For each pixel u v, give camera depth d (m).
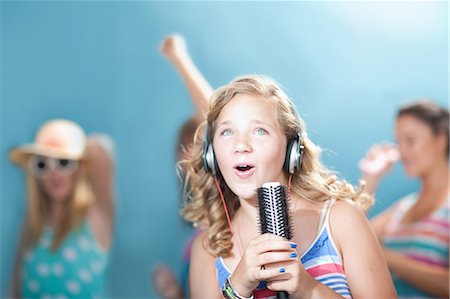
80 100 3.15
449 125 2.88
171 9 3.19
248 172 1.13
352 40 3.13
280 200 1.01
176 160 3.01
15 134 3.07
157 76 3.17
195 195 1.33
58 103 3.14
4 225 2.90
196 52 3.15
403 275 2.70
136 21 3.19
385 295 1.10
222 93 1.18
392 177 2.94
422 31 3.13
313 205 1.21
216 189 1.28
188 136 2.83
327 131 3.07
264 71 3.14
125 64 3.18
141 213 3.01
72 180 2.95
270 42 3.15
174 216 3.00
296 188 1.23
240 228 1.23
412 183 2.91
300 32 3.15
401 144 2.94
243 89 1.17
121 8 3.21
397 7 3.14
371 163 2.99
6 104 3.11
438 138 2.86
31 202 2.91
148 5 3.21
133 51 3.19
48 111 3.12
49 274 2.82
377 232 2.80
